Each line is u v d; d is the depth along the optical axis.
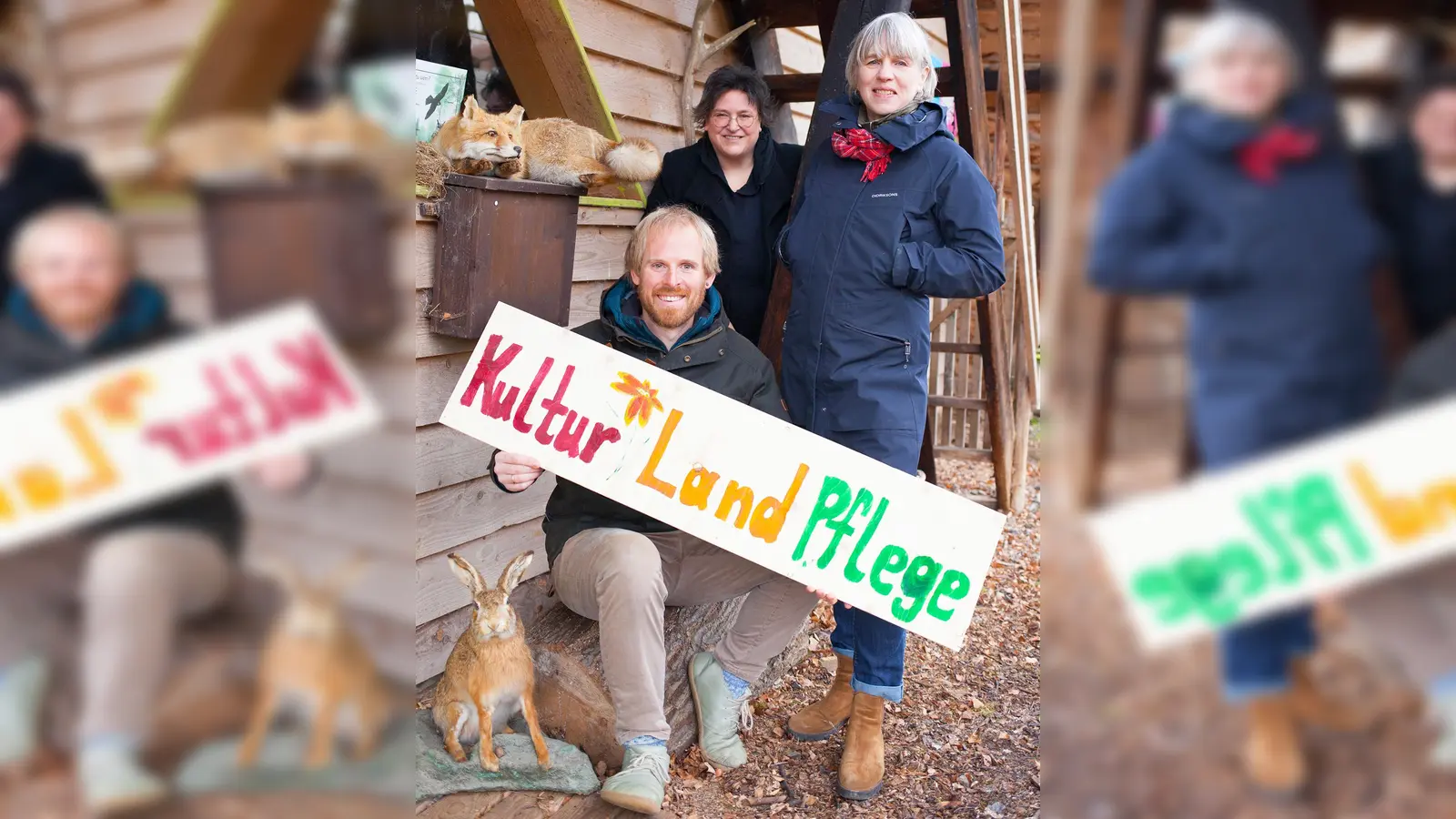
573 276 2.81
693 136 3.69
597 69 3.13
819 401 2.13
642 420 1.83
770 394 2.20
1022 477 4.71
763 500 1.82
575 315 2.88
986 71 3.95
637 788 1.86
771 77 3.68
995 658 3.00
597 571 1.95
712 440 1.82
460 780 1.90
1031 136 4.36
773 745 2.43
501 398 1.85
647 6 3.35
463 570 1.92
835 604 2.37
